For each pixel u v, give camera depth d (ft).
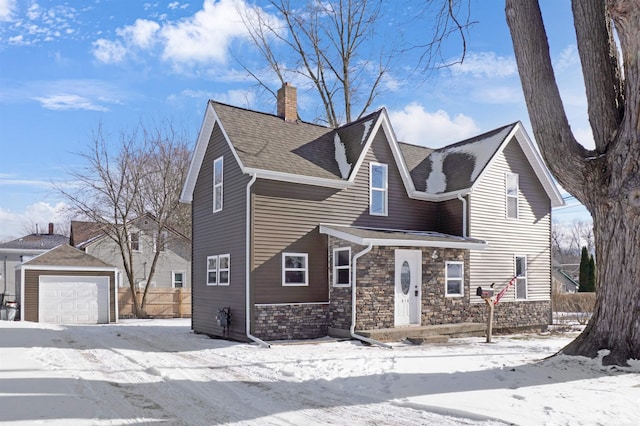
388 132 60.03
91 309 82.23
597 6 33.86
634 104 30.55
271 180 51.60
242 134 54.60
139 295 96.89
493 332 61.00
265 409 23.63
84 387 28.02
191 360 38.55
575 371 29.43
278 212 51.67
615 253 31.60
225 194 55.88
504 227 64.44
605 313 31.91
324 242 54.34
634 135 30.83
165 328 68.28
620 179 31.37
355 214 56.85
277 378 31.19
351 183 55.62
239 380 30.60
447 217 63.21
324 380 30.07
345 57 95.55
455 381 28.22
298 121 62.49
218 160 58.18
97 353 42.60
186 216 113.50
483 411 21.97
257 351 43.11
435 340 49.88
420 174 67.31
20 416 21.40
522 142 66.95
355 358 38.01
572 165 33.63
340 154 59.72
